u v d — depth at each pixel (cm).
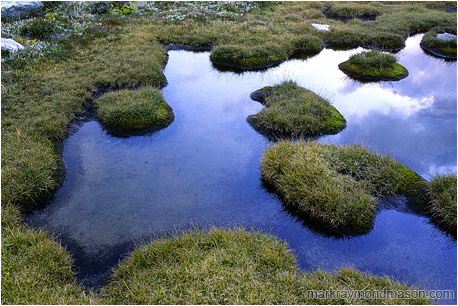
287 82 1267
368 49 1684
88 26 1658
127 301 554
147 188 834
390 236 711
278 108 1098
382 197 794
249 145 991
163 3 2072
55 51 1382
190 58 1520
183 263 613
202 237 670
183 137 1020
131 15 1877
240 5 2102
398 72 1424
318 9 2150
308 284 575
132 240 698
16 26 1574
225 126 1072
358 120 1116
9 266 587
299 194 774
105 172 881
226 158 939
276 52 1513
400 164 877
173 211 769
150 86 1208
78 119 1077
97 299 558
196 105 1180
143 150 964
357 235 712
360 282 590
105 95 1146
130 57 1398
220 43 1551
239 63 1447
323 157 866
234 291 554
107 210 770
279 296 553
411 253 676
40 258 614
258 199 808
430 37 1717
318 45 1630
